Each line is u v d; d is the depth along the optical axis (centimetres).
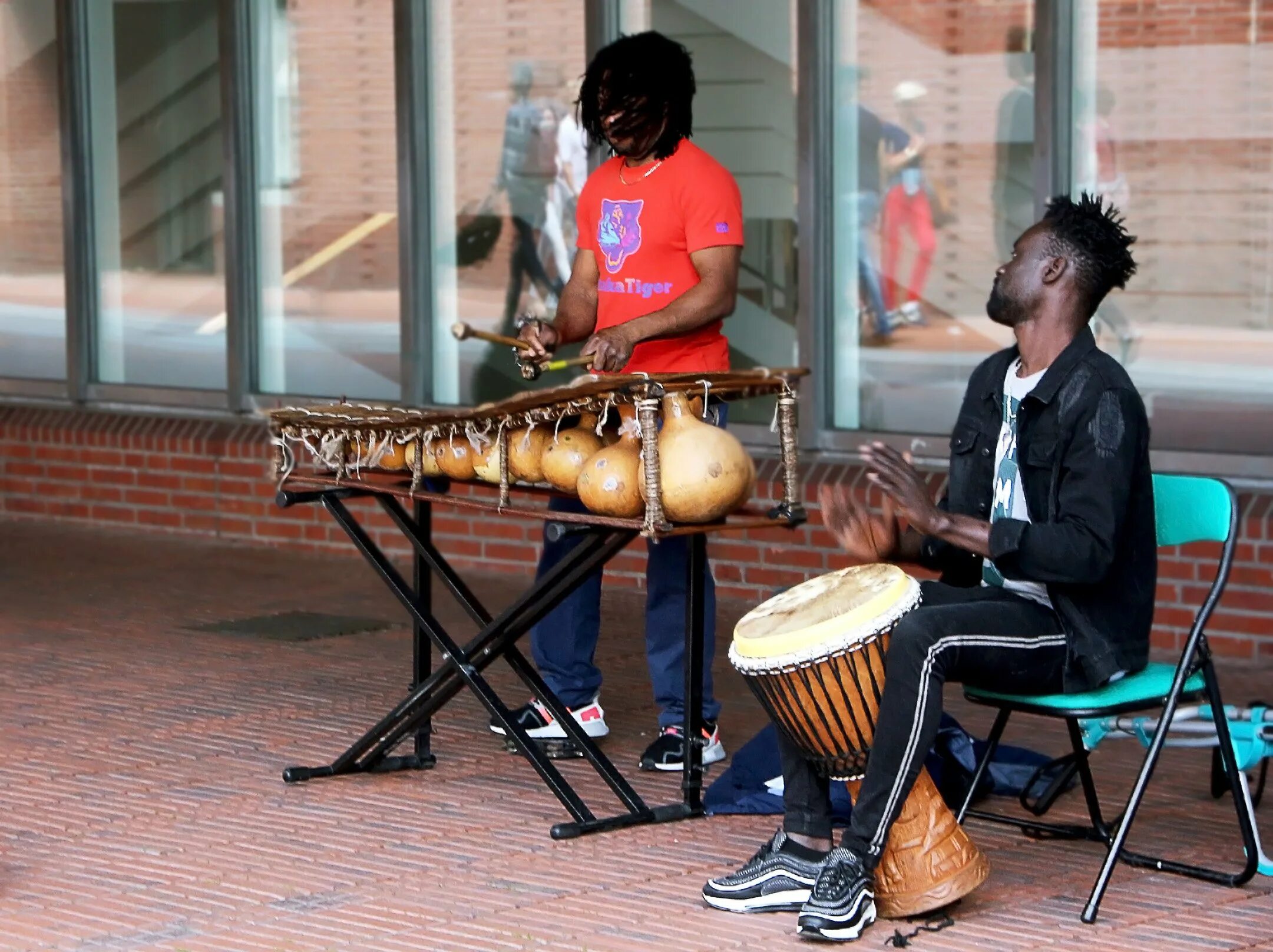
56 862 448
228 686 633
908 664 390
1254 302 668
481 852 456
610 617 742
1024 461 414
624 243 521
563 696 553
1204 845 461
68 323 973
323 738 564
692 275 519
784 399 464
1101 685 417
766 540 755
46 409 987
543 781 508
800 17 741
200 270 937
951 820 409
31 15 969
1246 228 668
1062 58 693
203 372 945
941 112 724
